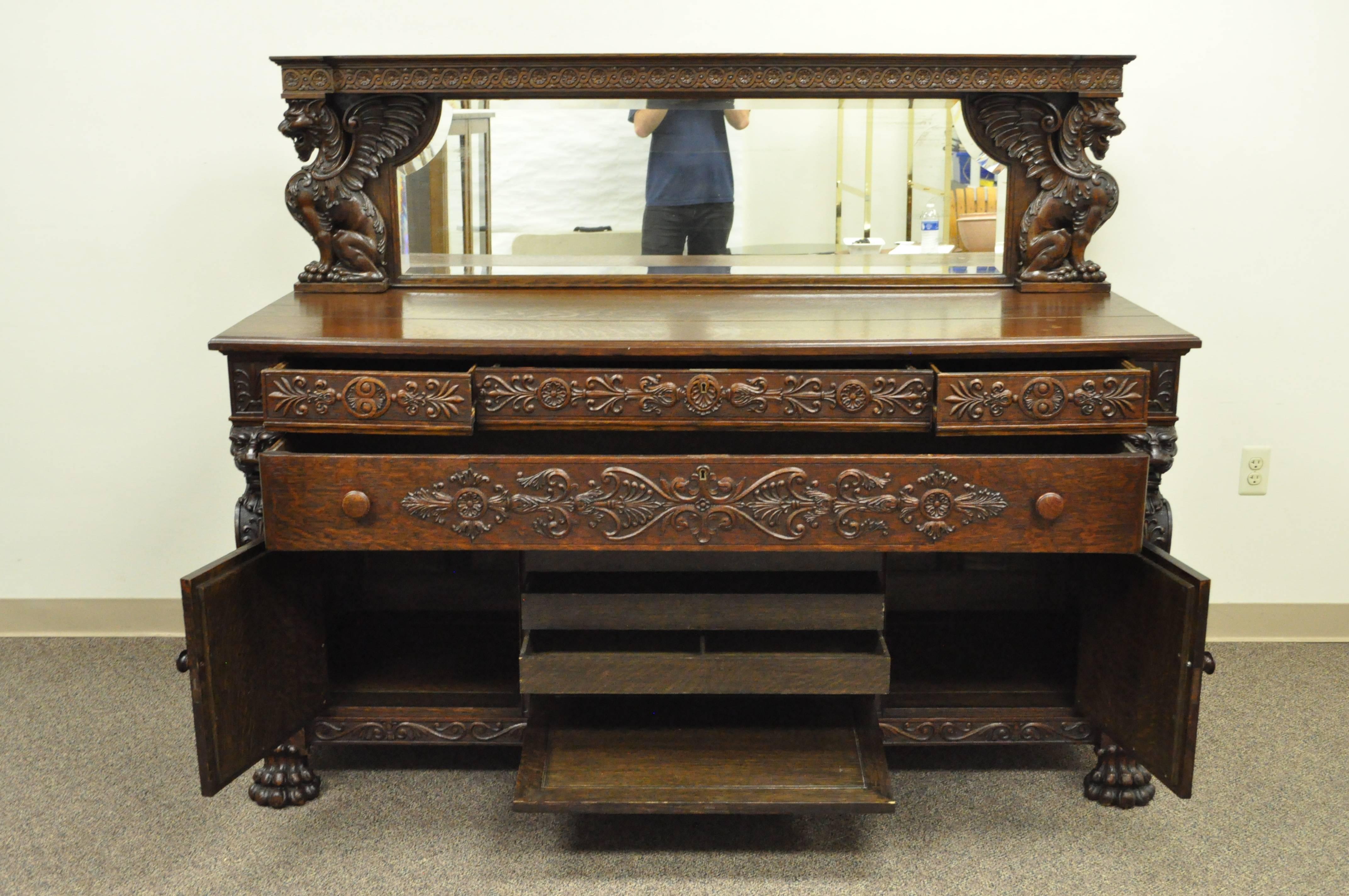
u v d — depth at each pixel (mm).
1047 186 1927
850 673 1636
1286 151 2158
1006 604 2123
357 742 1806
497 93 1900
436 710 1803
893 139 1946
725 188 1974
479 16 2139
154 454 2322
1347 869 1625
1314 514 2332
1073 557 2018
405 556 2098
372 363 1640
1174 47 2121
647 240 1996
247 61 2148
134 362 2277
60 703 2119
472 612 2125
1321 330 2236
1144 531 1592
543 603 1652
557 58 1874
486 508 1543
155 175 2193
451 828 1745
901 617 2111
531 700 1792
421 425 1530
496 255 2004
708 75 1896
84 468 2328
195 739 1929
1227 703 2123
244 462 1649
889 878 1619
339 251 1955
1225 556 2363
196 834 1720
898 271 2002
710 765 1687
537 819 1772
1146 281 2221
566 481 1532
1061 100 1904
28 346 2268
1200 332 2238
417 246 2000
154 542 2373
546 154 1958
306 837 1717
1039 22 2125
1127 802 1787
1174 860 1654
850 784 1645
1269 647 2373
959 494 1533
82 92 2156
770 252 2000
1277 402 2273
